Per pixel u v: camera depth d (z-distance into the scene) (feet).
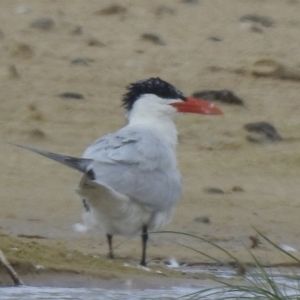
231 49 72.08
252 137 56.70
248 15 78.54
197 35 74.18
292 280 33.27
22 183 48.49
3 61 65.72
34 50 67.92
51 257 34.88
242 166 53.16
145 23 75.41
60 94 60.95
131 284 34.04
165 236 42.70
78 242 40.98
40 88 61.77
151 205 36.86
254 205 47.83
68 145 53.98
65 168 50.75
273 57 70.90
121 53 69.41
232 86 65.41
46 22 72.13
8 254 34.04
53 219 44.09
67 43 69.87
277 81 66.44
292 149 56.08
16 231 42.32
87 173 35.35
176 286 34.27
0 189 47.52
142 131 37.76
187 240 42.47
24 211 44.86
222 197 48.57
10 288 33.01
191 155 53.98
